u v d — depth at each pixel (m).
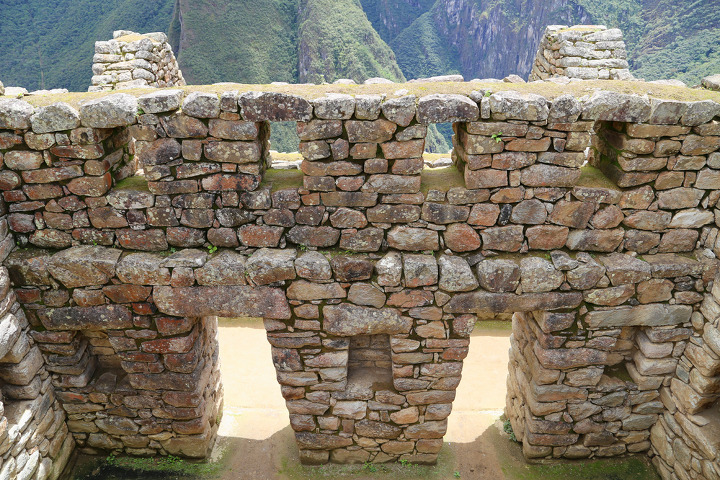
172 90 4.07
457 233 4.45
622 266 4.47
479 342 7.84
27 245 4.59
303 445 5.44
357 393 5.09
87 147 4.14
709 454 4.63
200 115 3.98
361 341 5.22
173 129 4.05
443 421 5.25
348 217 4.39
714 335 4.47
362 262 4.43
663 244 4.57
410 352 4.84
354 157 4.15
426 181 4.48
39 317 4.72
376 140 4.05
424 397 5.09
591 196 4.31
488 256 4.55
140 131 4.07
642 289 4.59
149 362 4.95
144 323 4.73
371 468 5.56
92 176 4.28
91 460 5.62
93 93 4.41
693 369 4.79
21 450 4.66
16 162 4.21
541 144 4.09
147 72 7.80
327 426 5.30
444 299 4.55
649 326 4.85
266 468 5.58
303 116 3.96
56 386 5.19
